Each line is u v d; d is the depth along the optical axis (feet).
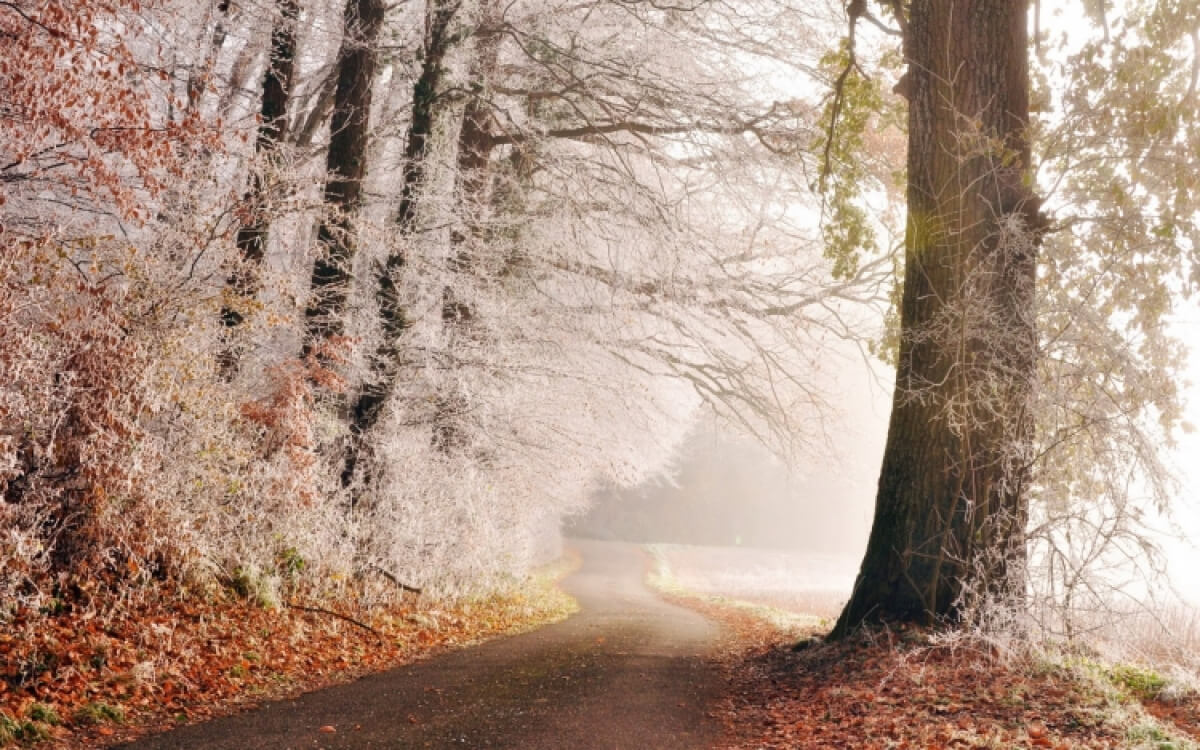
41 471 26.35
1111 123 32.14
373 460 45.34
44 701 21.18
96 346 26.94
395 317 48.57
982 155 33.06
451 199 51.11
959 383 32.48
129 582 28.40
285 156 39.93
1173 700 23.65
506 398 55.21
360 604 39.04
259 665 27.94
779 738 22.93
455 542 52.08
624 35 57.00
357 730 21.58
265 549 35.47
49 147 27.17
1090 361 31.48
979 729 21.29
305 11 51.34
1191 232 31.76
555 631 47.14
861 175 52.47
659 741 21.95
